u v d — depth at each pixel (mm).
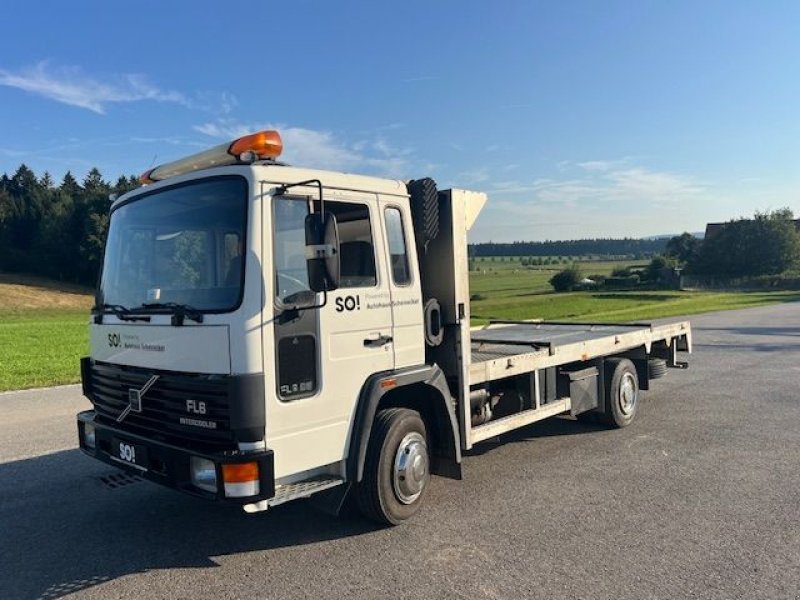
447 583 4035
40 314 48656
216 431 3975
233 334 3906
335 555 4480
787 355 14523
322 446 4332
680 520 4988
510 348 7141
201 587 4066
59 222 67562
